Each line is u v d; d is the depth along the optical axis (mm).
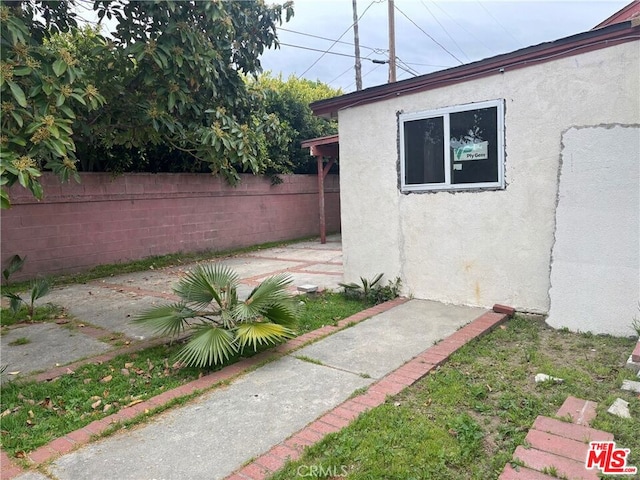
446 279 5586
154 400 3303
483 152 5145
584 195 4398
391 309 5441
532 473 2277
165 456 2588
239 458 2537
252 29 6070
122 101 5352
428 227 5676
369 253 6293
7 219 7984
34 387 3668
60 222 8711
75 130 5340
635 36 4109
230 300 4434
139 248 10086
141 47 4504
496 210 5105
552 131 4652
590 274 4375
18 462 2594
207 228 11531
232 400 3268
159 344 4723
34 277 8328
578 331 4430
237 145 5516
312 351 4191
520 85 4812
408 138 5734
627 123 4191
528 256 4930
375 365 3787
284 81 17734
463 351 4012
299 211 14266
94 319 5766
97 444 2752
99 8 4801
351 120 6270
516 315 5020
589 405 2941
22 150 3904
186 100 5094
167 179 10555
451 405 3053
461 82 5219
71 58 4059
